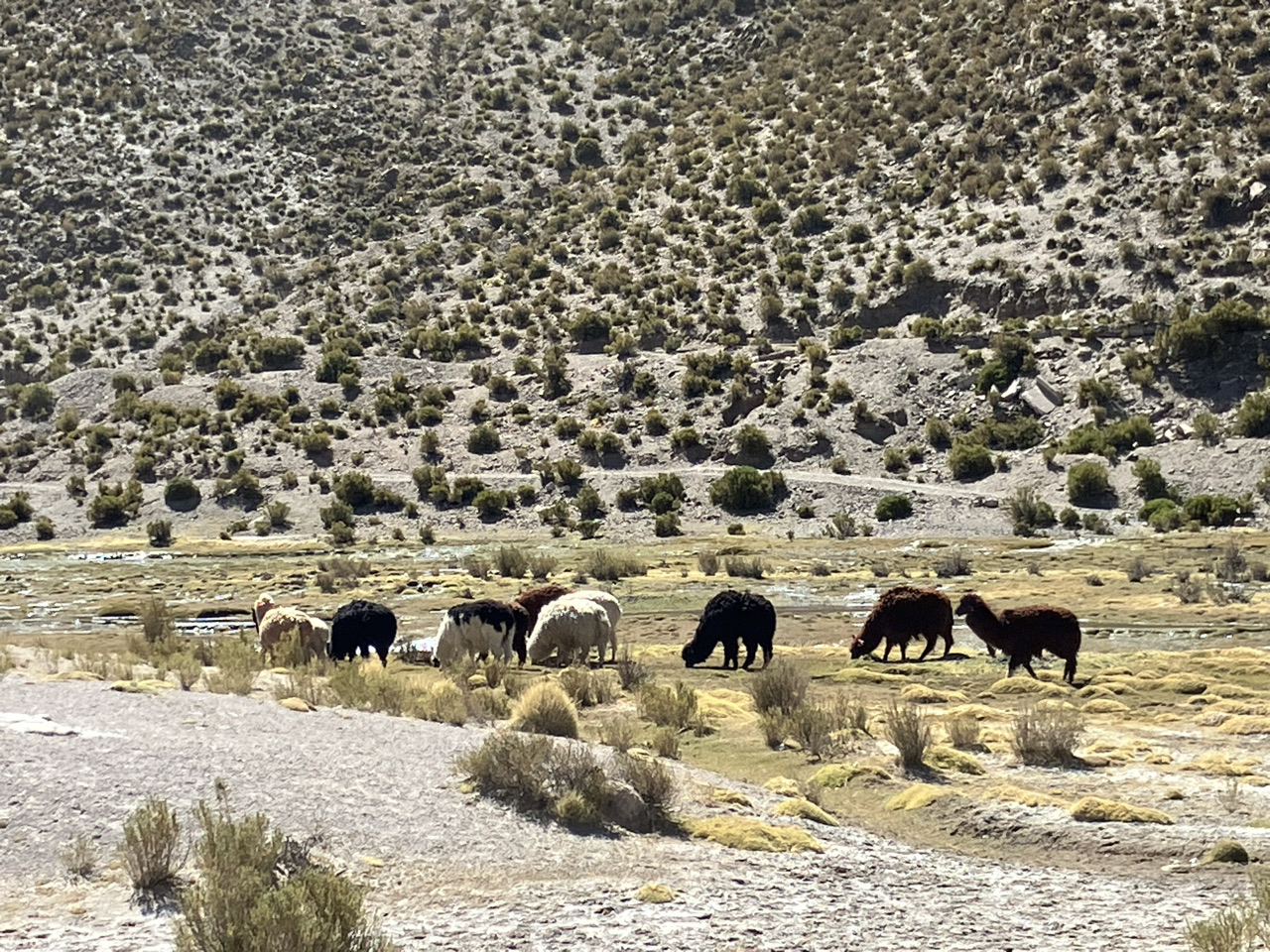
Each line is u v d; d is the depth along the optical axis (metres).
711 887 12.58
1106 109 131.00
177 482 98.81
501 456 103.06
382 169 173.75
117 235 155.88
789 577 59.69
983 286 114.88
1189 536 71.62
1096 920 12.27
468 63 196.75
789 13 188.25
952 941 11.44
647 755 18.22
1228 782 18.20
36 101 176.88
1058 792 17.73
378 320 136.00
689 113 171.50
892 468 96.31
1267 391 93.44
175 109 180.38
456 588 56.44
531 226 154.00
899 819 16.69
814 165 144.88
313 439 104.56
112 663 22.00
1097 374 100.81
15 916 10.46
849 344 113.25
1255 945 11.11
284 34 199.50
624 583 58.00
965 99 145.00
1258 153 118.50
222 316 140.88
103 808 12.67
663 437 103.12
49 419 117.88
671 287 128.00
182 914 10.59
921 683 28.03
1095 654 33.25
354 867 12.20
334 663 25.73
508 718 20.34
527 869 12.62
